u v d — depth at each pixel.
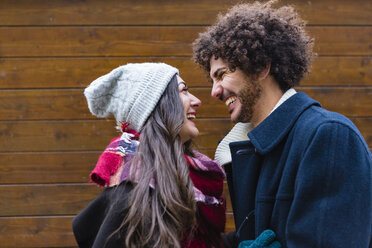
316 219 0.95
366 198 0.95
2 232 2.21
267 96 1.18
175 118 1.26
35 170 2.22
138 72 1.28
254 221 1.17
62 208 2.22
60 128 2.22
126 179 1.17
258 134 1.14
